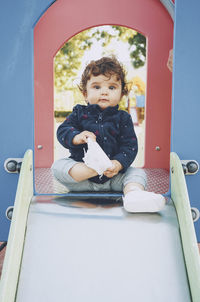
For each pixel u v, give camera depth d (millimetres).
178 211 1342
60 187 2016
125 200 1364
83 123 1863
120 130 1868
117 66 1972
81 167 1643
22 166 1378
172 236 1263
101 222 1308
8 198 1616
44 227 1288
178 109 1549
